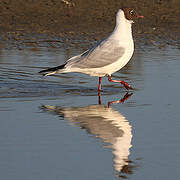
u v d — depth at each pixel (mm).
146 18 27281
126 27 13625
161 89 13539
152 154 8438
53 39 22969
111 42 13477
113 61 13422
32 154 8352
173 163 8016
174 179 7402
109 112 11172
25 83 14445
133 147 8789
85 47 21234
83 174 7539
